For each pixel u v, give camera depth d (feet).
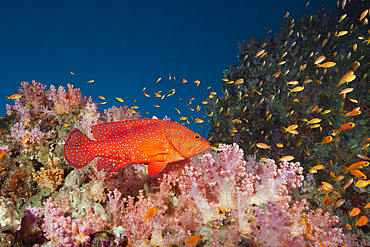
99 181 2.31
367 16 6.04
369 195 4.30
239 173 2.07
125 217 1.95
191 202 2.13
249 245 1.76
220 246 1.76
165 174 2.23
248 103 5.79
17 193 2.89
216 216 2.05
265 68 6.05
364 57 5.47
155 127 1.80
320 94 5.37
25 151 3.12
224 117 6.10
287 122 5.35
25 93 3.80
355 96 5.15
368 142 4.67
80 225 1.86
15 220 1.92
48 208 1.85
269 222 1.73
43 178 2.67
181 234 1.86
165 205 2.13
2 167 2.98
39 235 1.98
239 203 1.94
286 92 5.52
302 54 6.04
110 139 1.80
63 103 3.76
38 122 3.66
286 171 2.05
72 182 2.47
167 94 4.77
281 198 2.02
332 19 6.34
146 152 1.78
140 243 1.89
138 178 2.45
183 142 1.77
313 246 1.81
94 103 3.55
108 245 1.90
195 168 2.23
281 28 6.55
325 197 3.78
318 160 4.90
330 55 5.78
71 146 1.79
